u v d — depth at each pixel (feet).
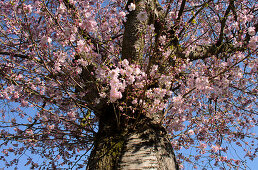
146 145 8.90
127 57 11.91
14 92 10.82
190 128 13.78
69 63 10.33
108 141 9.61
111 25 14.14
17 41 12.93
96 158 9.21
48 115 11.42
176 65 10.49
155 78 10.36
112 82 8.34
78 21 8.30
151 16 13.06
